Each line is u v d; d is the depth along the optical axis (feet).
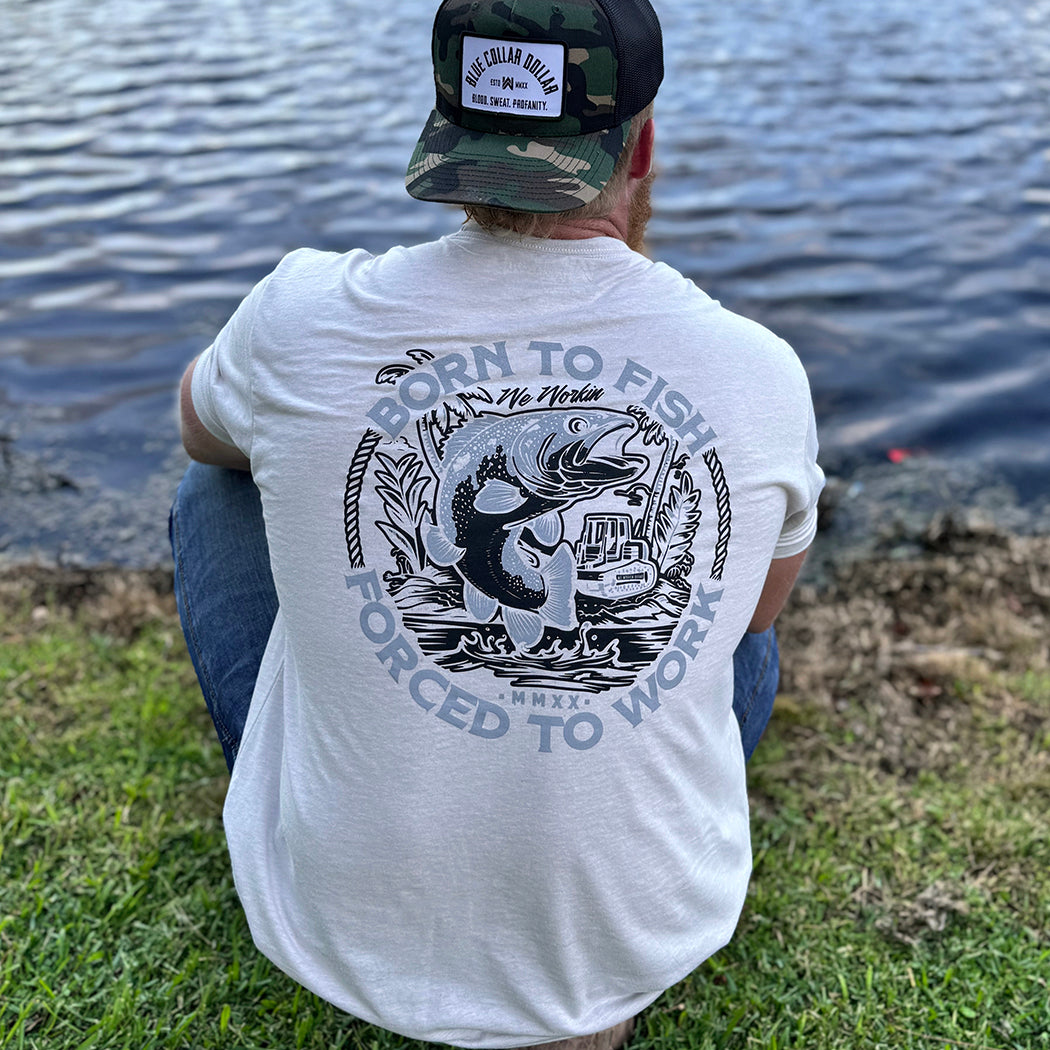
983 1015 6.22
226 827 5.19
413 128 28.50
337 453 4.40
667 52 37.52
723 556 4.53
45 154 26.32
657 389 4.39
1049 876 7.16
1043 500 13.30
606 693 4.46
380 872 4.64
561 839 4.53
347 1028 5.98
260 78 33.47
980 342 17.65
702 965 6.48
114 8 44.19
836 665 9.46
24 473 13.43
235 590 5.99
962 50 37.78
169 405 15.25
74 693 8.75
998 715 8.80
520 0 4.36
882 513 12.96
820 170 26.07
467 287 4.45
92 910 6.70
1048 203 23.84
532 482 4.35
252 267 20.13
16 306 18.28
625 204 4.80
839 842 7.49
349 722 4.53
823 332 18.04
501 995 4.98
